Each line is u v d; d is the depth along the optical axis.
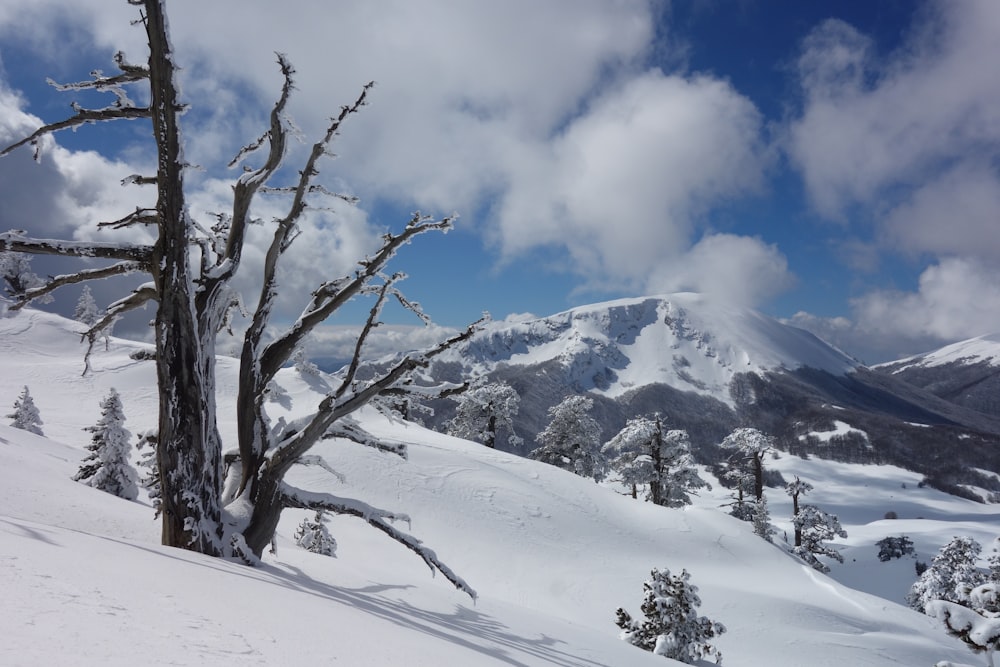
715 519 35.53
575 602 24.23
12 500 8.09
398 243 8.70
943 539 84.06
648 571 27.89
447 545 27.59
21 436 20.80
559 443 54.28
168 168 7.69
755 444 57.38
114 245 7.80
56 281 8.09
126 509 10.62
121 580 3.11
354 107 8.94
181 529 7.46
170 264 7.73
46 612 2.07
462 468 35.75
